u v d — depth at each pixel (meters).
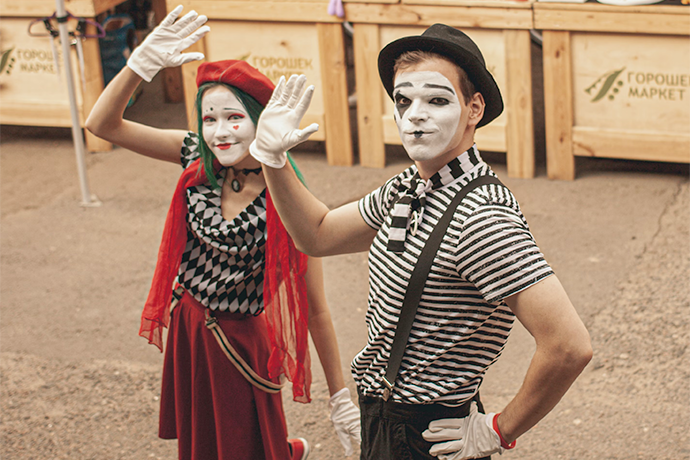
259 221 2.57
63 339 4.26
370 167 6.27
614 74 5.48
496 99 1.90
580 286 4.42
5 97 6.79
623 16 5.26
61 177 6.36
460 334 1.86
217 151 2.55
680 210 5.20
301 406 3.69
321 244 2.14
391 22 5.73
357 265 4.89
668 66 5.35
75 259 5.11
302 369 2.69
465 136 1.91
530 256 1.75
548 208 5.38
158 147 2.83
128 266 5.01
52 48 6.27
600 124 5.63
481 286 1.78
